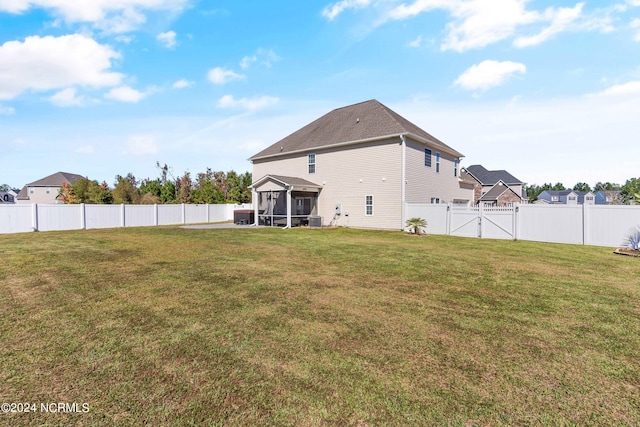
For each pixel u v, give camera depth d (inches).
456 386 96.6
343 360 112.0
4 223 577.9
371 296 190.4
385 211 669.3
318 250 373.4
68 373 102.3
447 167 848.9
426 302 179.3
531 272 261.3
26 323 145.3
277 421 80.1
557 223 479.2
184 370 104.7
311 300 181.5
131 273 247.0
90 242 427.5
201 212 940.0
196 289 203.0
